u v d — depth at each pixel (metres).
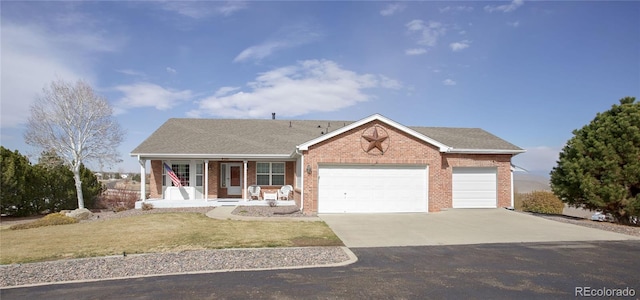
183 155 20.81
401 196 18.06
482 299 6.38
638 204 13.82
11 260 9.42
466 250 10.23
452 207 19.59
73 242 11.59
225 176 23.27
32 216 23.42
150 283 7.35
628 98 15.42
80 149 26.59
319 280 7.46
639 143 14.16
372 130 17.89
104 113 27.64
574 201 16.09
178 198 21.95
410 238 11.88
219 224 14.39
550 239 11.75
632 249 10.30
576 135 16.16
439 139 22.02
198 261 8.95
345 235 12.29
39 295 6.75
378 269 8.27
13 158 22.61
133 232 13.01
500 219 15.94
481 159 19.91
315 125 26.69
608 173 14.48
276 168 23.06
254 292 6.77
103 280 7.59
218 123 26.16
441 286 7.07
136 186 45.03
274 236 12.03
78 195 25.55
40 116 25.84
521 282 7.31
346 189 17.78
